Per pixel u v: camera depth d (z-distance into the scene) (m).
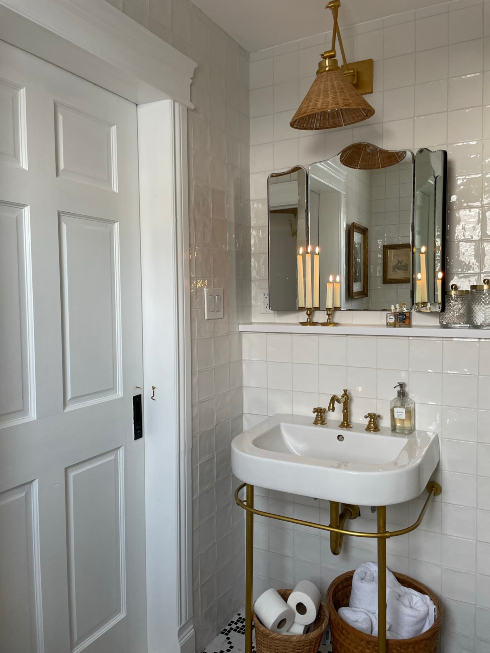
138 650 1.82
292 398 2.08
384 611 1.48
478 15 1.77
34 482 1.41
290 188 2.09
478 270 1.80
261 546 2.21
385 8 1.85
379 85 1.94
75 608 1.56
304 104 1.60
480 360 1.72
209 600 1.98
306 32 2.02
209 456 1.96
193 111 1.81
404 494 1.41
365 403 1.93
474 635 1.79
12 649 1.36
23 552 1.39
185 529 1.81
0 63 1.27
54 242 1.44
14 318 1.34
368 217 1.94
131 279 1.73
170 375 1.75
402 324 1.87
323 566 2.07
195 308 1.84
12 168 1.31
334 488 1.43
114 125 1.64
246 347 2.17
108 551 1.68
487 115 1.77
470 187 1.80
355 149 1.95
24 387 1.38
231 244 2.08
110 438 1.66
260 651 1.76
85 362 1.57
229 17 1.90
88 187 1.55
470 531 1.78
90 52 1.35
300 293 2.08
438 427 1.80
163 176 1.71
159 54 1.60
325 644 1.97
